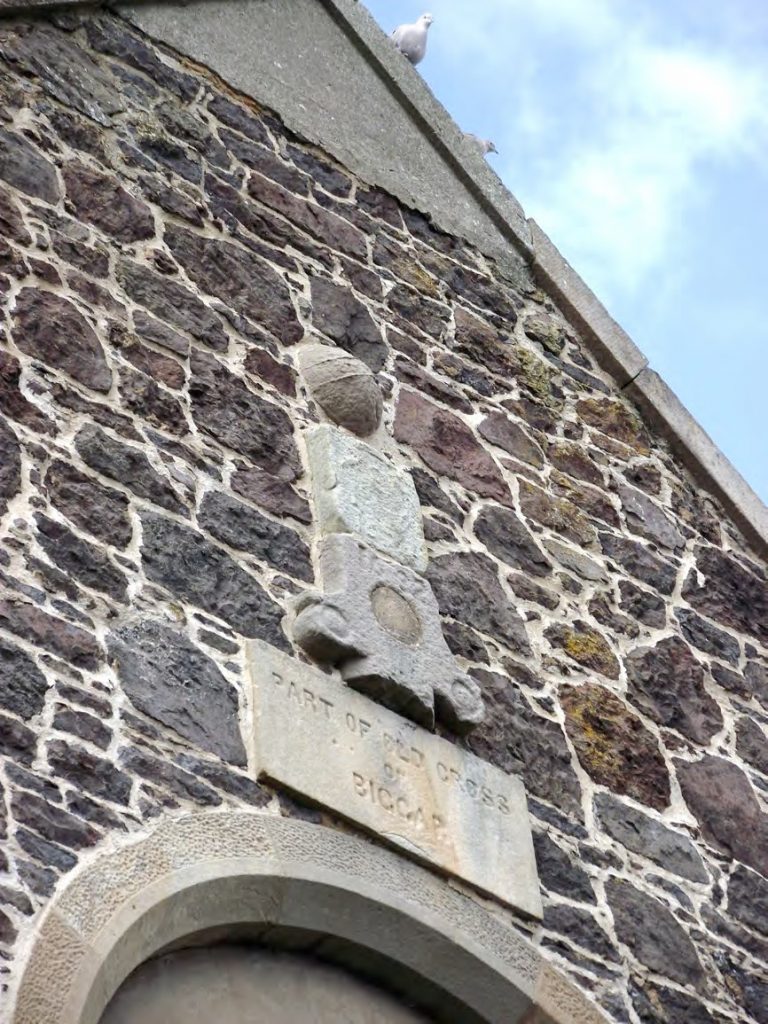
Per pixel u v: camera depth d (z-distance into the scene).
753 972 7.54
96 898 5.76
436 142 9.52
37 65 7.97
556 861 7.24
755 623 8.92
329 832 6.54
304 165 8.80
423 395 8.43
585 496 8.73
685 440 9.31
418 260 8.98
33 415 6.79
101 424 6.99
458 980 6.70
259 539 7.18
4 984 5.38
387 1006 6.70
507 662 7.73
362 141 9.18
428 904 6.66
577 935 7.08
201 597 6.80
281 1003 6.39
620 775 7.76
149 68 8.45
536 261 9.51
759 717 8.52
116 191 7.84
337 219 8.73
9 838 5.69
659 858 7.61
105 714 6.20
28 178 7.54
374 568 7.38
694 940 7.45
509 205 9.59
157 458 7.07
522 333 9.20
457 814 6.98
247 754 6.51
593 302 9.52
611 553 8.58
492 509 8.25
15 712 5.98
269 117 8.82
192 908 6.09
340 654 7.01
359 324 8.41
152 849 6.01
